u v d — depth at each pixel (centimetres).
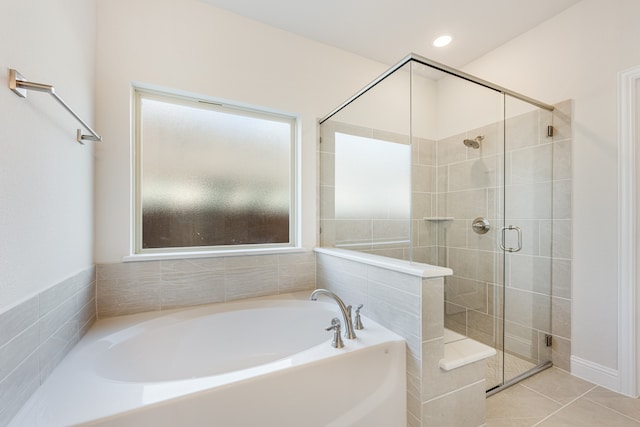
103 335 136
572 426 138
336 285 192
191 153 190
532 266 203
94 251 154
